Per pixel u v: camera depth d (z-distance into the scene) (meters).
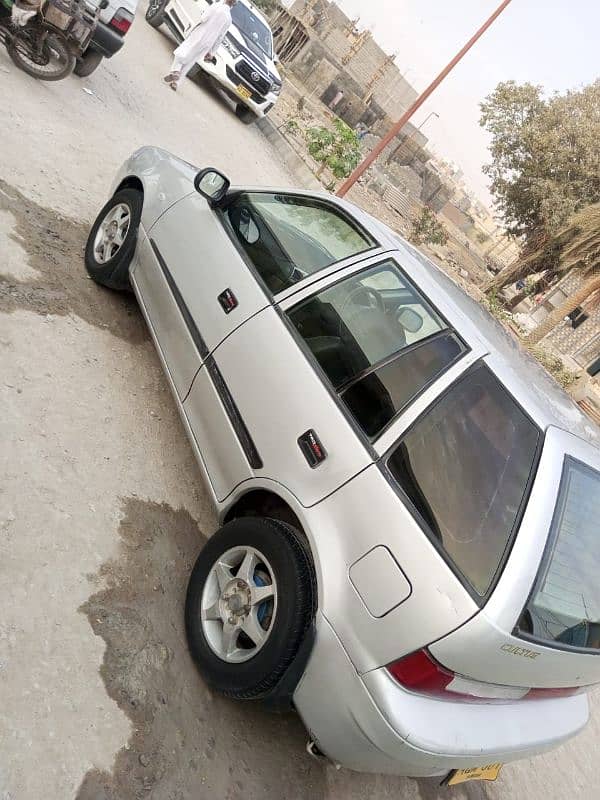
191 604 2.72
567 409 2.95
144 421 3.54
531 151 20.64
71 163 5.46
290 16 30.25
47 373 3.25
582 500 2.57
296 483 2.58
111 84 8.38
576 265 20.58
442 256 23.97
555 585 2.40
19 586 2.33
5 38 5.88
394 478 2.43
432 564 2.22
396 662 2.15
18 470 2.70
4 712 2.00
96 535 2.74
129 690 2.35
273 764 2.65
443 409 2.57
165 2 12.95
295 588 2.36
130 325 4.13
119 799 2.07
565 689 2.75
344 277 3.12
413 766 2.25
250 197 3.78
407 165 30.64
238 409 2.94
